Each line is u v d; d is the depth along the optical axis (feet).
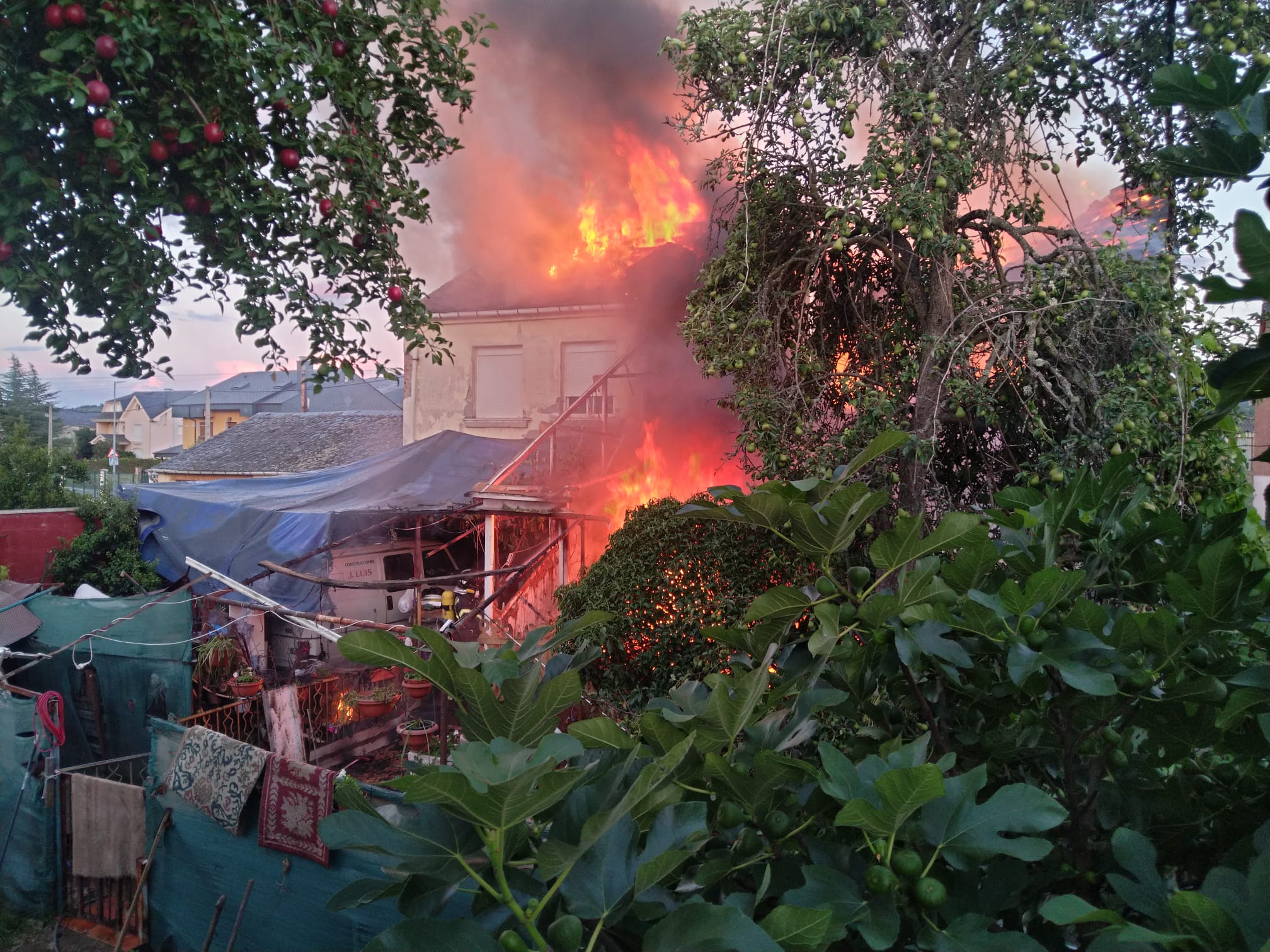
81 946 22.63
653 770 3.68
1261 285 3.63
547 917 4.01
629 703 18.49
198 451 86.28
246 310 13.80
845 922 3.79
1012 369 16.53
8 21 11.12
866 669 6.25
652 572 19.44
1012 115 18.25
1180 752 5.41
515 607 38.60
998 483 18.62
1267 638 5.13
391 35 15.20
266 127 14.10
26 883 24.47
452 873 3.96
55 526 54.70
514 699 4.30
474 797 3.30
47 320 13.12
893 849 4.07
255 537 47.39
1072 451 15.62
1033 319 16.28
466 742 3.67
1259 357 3.88
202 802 20.36
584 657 5.49
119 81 12.57
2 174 11.46
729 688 5.49
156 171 13.26
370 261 15.19
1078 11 16.71
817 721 5.54
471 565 57.00
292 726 32.99
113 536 53.31
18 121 11.28
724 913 3.42
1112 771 5.72
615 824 3.96
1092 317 16.39
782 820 4.73
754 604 5.57
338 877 18.31
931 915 4.32
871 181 16.69
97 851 23.04
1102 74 17.44
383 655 4.15
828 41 17.15
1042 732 5.92
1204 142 4.05
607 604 19.35
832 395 19.12
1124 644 4.98
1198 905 3.16
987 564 5.19
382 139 15.84
